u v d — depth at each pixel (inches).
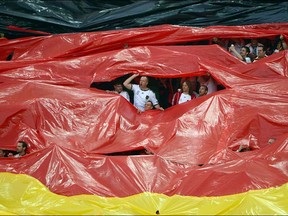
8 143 615.5
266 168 553.6
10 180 562.3
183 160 584.1
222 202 522.9
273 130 605.3
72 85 657.0
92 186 559.8
